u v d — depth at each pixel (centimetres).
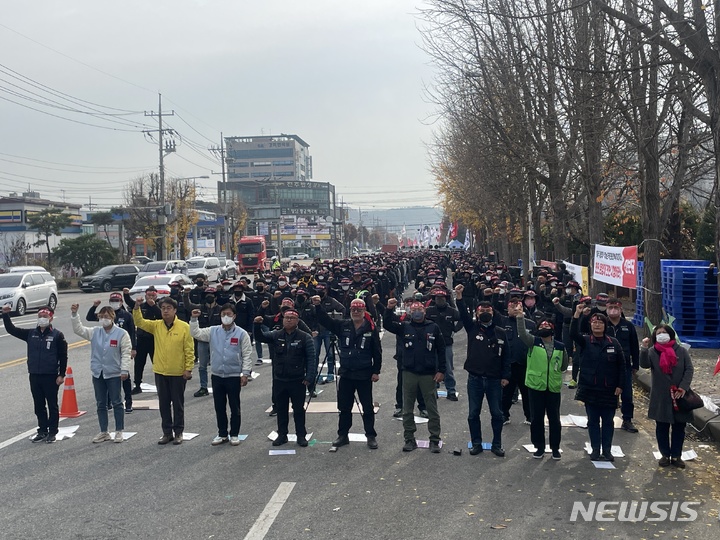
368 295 1366
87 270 5241
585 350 817
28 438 933
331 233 11594
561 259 2288
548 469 779
